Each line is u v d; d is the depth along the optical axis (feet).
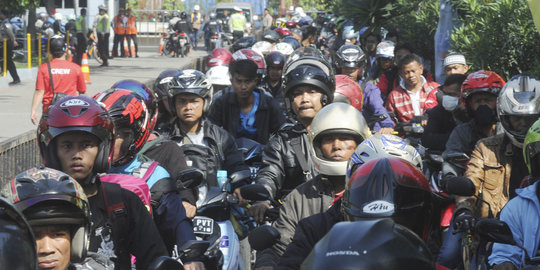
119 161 15.42
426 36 46.91
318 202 14.35
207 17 197.26
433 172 20.70
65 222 10.02
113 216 12.51
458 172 19.17
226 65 36.91
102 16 114.42
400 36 48.93
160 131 22.38
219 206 19.93
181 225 15.30
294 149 19.06
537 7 16.72
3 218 7.07
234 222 21.91
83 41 103.91
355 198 10.39
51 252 10.05
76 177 12.43
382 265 6.63
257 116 27.94
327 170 14.49
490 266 13.66
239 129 27.99
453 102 23.72
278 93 36.27
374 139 13.02
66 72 42.52
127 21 139.23
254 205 17.56
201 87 21.21
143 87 18.08
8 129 52.49
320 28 109.19
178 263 12.19
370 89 31.17
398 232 7.10
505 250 13.12
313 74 20.40
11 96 73.31
